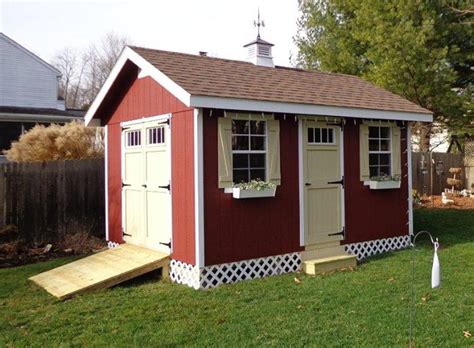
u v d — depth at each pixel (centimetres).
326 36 1819
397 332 457
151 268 681
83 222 1028
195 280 644
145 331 474
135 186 805
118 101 858
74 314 534
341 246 809
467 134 1789
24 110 1952
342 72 1731
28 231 956
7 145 1848
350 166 823
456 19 1570
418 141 2047
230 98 641
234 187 662
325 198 788
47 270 766
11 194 938
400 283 635
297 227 748
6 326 499
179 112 677
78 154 1138
